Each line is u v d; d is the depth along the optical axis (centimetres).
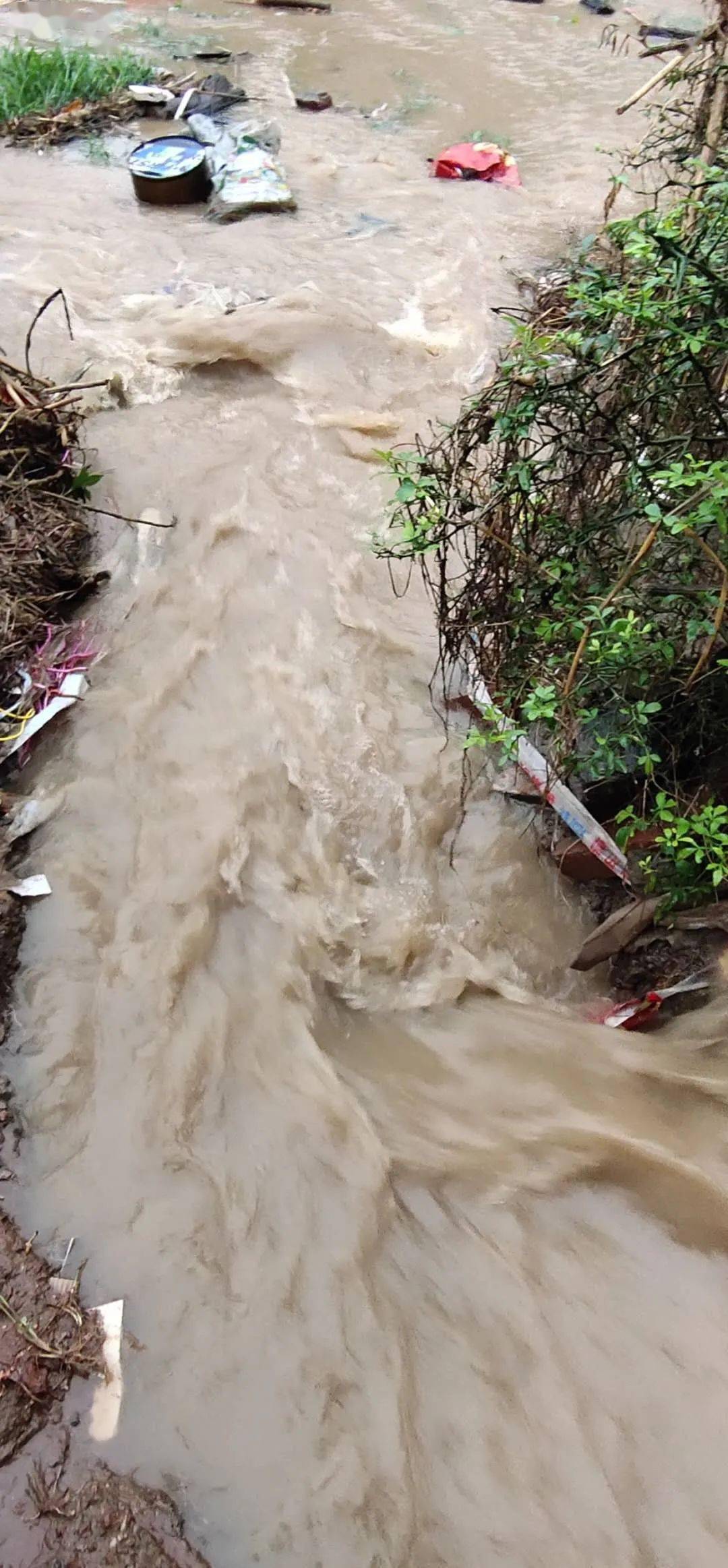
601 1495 197
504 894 299
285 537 407
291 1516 193
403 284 563
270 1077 256
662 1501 196
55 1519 190
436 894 299
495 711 283
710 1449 202
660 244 225
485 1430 205
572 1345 216
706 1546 191
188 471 435
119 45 827
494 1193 238
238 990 272
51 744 328
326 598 383
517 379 249
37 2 900
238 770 322
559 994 281
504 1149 245
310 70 808
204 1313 218
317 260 582
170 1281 222
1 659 338
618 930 273
